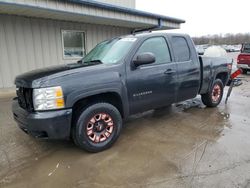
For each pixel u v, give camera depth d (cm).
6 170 311
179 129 443
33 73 351
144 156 339
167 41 448
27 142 397
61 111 312
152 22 1013
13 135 426
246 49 1305
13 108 365
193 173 291
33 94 312
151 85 410
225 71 596
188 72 476
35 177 294
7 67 787
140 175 291
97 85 339
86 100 354
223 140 386
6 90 794
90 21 930
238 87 909
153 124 474
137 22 958
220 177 280
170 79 439
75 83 322
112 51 414
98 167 313
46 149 371
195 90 507
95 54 452
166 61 440
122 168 309
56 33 892
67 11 712
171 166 309
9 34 775
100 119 354
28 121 314
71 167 316
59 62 920
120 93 368
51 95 307
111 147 371
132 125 471
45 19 852
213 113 542
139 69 393
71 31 940
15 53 798
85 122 339
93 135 351
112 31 1091
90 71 341
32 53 839
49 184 279
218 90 591
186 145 371
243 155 332
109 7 816
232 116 518
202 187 262
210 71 543
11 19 770
